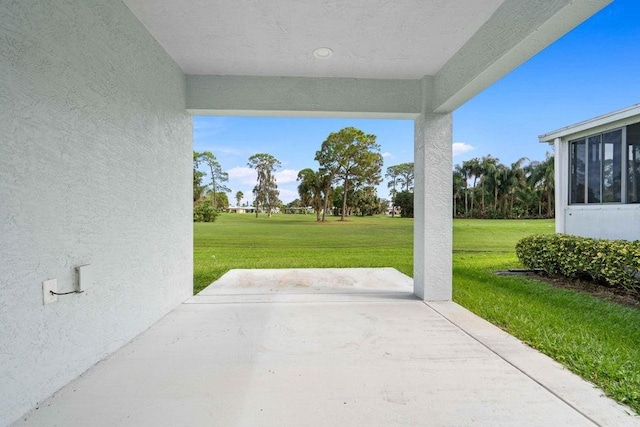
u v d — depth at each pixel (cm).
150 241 332
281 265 746
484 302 427
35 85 186
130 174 292
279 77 425
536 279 564
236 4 277
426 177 421
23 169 178
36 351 188
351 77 429
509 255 819
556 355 261
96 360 245
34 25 185
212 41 341
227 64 394
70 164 215
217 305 402
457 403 195
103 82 251
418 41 336
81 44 225
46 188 195
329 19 299
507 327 333
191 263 447
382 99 432
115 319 270
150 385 214
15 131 173
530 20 235
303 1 272
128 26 285
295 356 260
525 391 208
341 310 382
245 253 893
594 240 502
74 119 219
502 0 267
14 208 173
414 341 291
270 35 327
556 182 650
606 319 353
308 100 427
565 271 528
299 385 215
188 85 421
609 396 202
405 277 571
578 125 590
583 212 603
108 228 259
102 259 251
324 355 262
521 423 175
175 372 232
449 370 237
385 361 251
